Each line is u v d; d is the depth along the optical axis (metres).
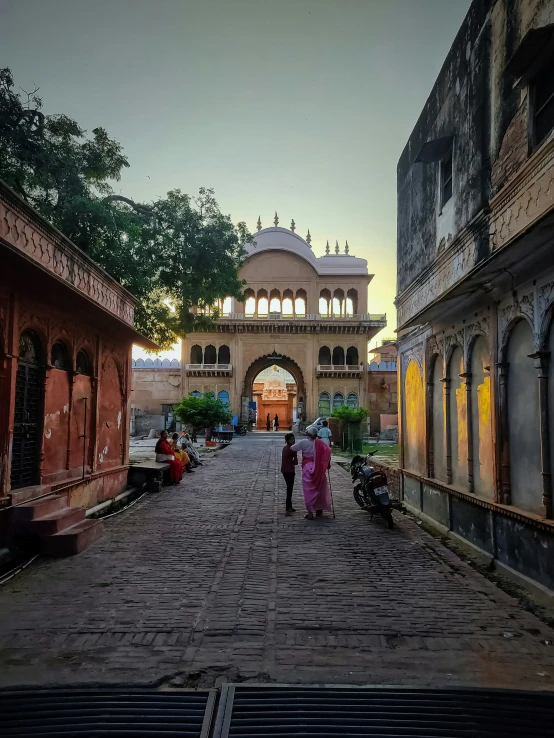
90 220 11.55
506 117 5.52
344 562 5.80
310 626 3.99
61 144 12.00
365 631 3.90
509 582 5.10
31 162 11.32
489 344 5.82
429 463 7.96
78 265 7.76
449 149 7.42
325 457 8.47
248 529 7.45
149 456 17.69
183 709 2.87
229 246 15.57
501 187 5.62
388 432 31.36
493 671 3.29
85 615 4.16
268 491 11.16
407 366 9.47
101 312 7.72
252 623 4.04
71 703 2.91
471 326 6.36
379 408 38.12
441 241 7.66
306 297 38.78
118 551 6.16
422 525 7.83
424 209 8.59
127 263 12.60
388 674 3.25
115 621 4.05
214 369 37.41
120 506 9.40
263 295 39.22
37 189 11.67
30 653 3.50
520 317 5.08
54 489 6.90
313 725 2.74
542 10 4.70
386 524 7.87
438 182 7.80
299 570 5.48
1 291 5.55
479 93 6.17
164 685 3.11
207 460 18.09
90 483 8.42
